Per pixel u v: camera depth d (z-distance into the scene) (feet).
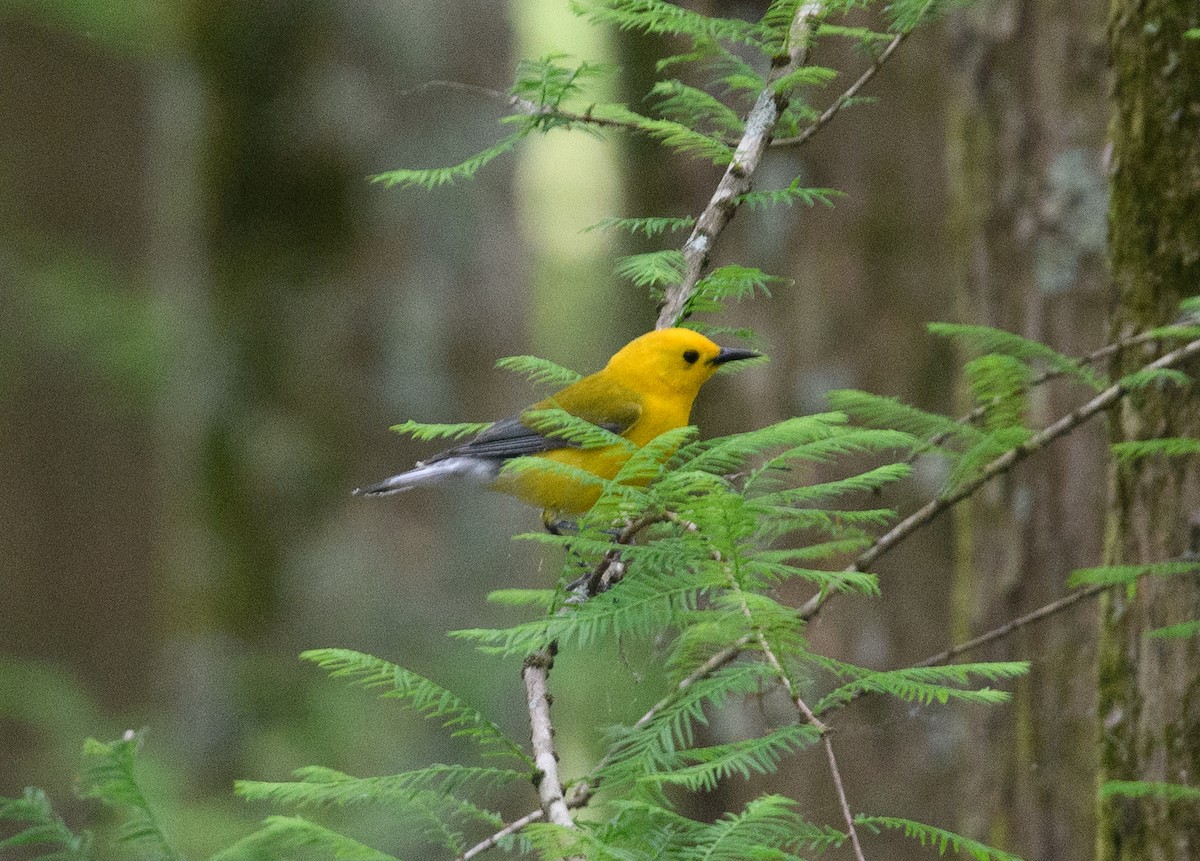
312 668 50.03
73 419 69.46
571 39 60.54
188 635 51.60
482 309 52.65
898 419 20.67
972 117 37.11
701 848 10.45
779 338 44.80
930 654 41.73
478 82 52.80
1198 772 21.99
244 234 51.49
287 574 50.70
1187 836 22.08
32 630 68.44
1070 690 34.83
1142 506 22.66
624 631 12.14
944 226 43.27
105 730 59.93
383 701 49.26
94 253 68.59
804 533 40.73
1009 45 36.37
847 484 13.05
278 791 11.55
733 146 18.45
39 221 68.13
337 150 51.19
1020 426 20.40
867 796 41.52
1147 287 22.59
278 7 50.83
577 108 19.86
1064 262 35.63
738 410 45.52
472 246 52.47
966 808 37.01
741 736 41.91
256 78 51.06
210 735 49.98
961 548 37.37
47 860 9.69
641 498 13.06
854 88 17.83
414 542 51.03
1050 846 34.88
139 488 70.54
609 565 15.19
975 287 37.04
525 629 12.38
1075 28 35.65
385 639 50.42
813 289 44.39
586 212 71.10
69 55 68.18
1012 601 35.81
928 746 41.11
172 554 56.08
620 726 12.47
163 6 56.24
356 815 38.01
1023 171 36.22
